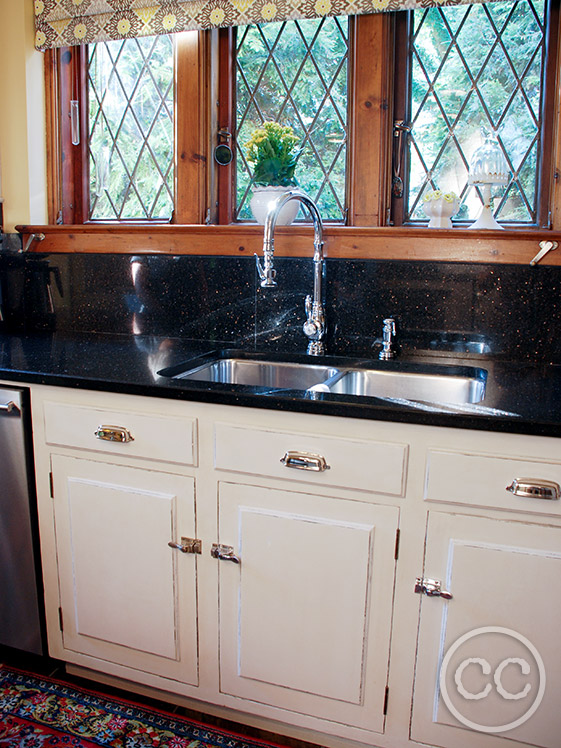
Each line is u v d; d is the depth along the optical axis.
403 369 1.81
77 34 2.17
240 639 1.54
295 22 2.02
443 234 1.81
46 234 2.28
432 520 1.34
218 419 1.47
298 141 1.95
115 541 1.63
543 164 1.86
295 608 1.48
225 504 1.50
